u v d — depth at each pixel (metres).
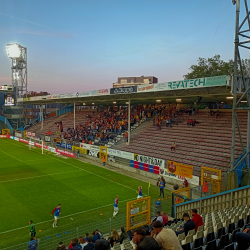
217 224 9.41
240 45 19.33
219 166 23.47
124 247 10.11
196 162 25.66
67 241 13.23
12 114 69.94
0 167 30.86
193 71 41.59
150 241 3.73
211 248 7.54
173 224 12.38
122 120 43.75
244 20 18.64
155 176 27.61
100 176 27.80
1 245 12.95
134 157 30.33
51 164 33.34
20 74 70.69
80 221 16.08
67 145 43.84
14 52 68.06
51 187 23.34
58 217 16.62
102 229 14.82
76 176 27.56
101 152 35.72
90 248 7.21
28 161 34.84
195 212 9.12
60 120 61.25
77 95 39.19
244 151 21.30
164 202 19.94
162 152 29.92
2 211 17.44
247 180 21.02
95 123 48.19
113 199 20.48
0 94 93.25
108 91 33.16
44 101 55.19
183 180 24.41
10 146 48.47
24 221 15.92
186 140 30.45
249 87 19.16
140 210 14.98
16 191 21.92
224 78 19.86
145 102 42.69
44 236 13.96
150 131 36.19
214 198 15.13
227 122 29.72
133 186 24.38
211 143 27.48
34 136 54.72
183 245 7.30
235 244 7.58
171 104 41.72
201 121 32.62
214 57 40.97
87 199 20.33
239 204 13.88
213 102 35.03
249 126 21.47
